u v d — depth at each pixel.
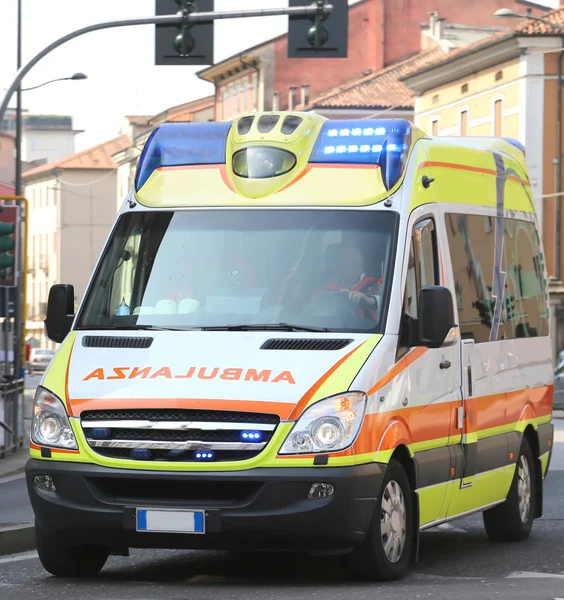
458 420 13.25
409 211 12.55
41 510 11.49
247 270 12.30
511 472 14.88
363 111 89.44
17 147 50.12
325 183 12.66
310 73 102.19
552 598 10.59
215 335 11.84
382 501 11.58
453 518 13.32
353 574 11.66
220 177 12.91
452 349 13.17
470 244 13.98
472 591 11.02
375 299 12.00
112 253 12.79
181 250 12.53
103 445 11.30
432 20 93.81
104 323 12.31
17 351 28.42
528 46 67.25
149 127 128.00
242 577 12.26
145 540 11.24
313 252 12.30
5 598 11.02
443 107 75.88
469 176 14.23
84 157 147.75
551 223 67.94
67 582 12.01
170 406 11.12
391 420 11.62
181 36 24.98
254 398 11.09
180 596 10.88
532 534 15.96
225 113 110.12
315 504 10.98
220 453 11.09
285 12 24.44
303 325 11.88
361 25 101.06
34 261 154.75
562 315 68.12
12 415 27.03
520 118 67.81
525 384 15.51
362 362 11.44
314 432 11.04
